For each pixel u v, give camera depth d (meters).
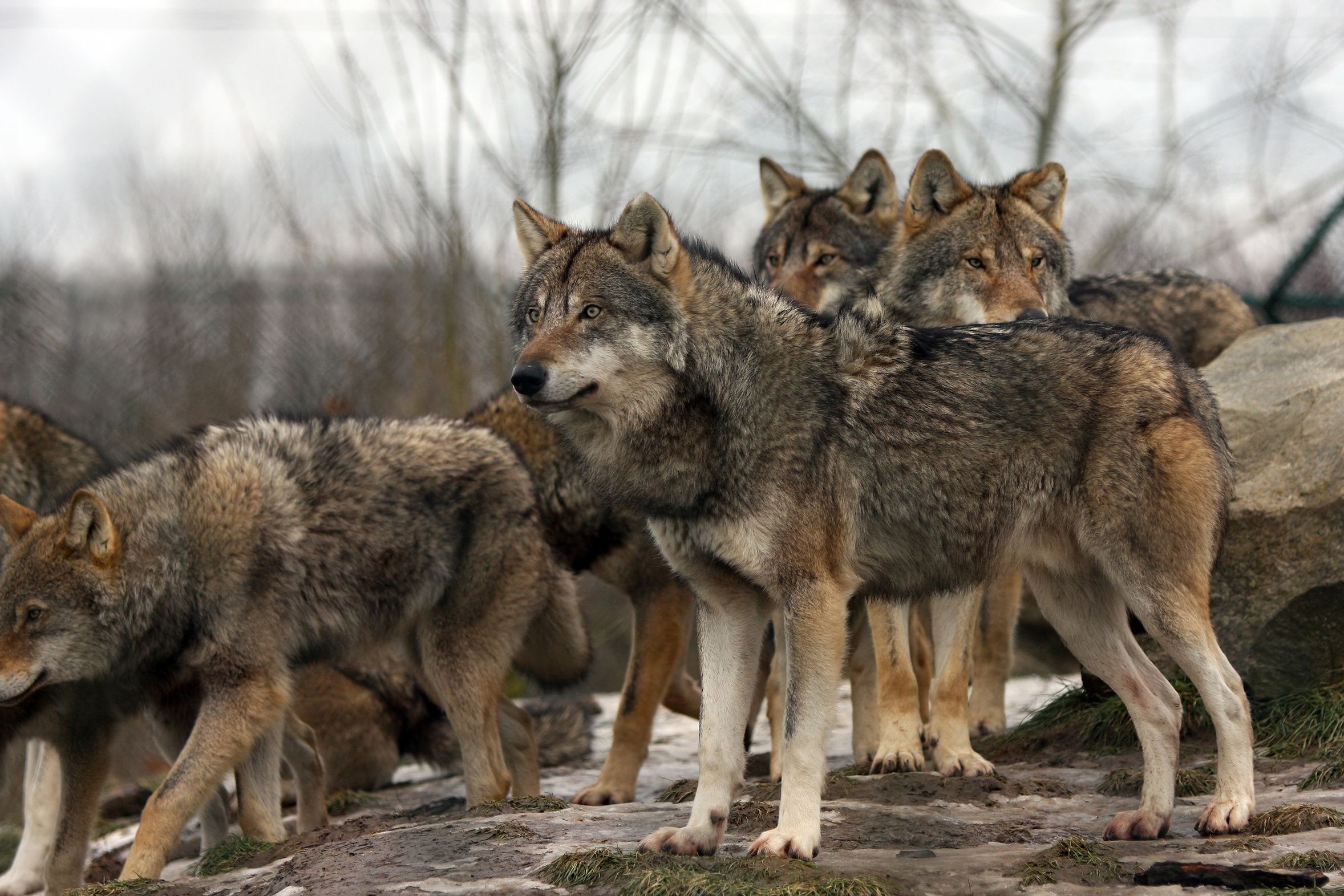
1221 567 13.83
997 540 10.70
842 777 12.62
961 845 10.38
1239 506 13.82
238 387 38.38
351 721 17.41
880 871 9.28
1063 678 21.27
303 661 13.80
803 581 9.91
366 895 9.44
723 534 10.11
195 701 13.78
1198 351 18.28
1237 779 10.32
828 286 19.33
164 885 11.11
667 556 10.59
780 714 13.88
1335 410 13.94
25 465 16.64
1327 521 13.33
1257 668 13.55
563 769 17.88
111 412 37.97
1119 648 11.13
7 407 16.81
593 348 10.34
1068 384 10.70
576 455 11.13
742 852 10.05
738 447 10.09
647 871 9.00
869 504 10.38
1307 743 12.57
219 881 11.11
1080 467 10.61
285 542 13.39
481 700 14.20
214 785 12.75
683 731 19.86
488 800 13.82
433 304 34.53
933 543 10.61
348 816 16.19
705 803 9.87
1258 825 10.18
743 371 10.23
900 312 16.92
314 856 10.88
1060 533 10.85
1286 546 13.50
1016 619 16.33
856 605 13.95
